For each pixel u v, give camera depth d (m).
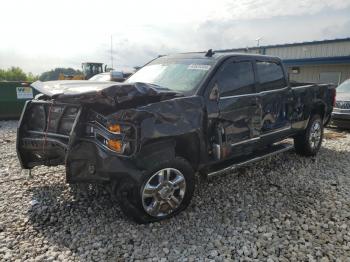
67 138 3.56
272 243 3.11
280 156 6.18
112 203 3.89
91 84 3.51
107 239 3.12
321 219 3.60
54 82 3.85
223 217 3.62
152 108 3.25
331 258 2.88
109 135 3.09
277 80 5.11
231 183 4.66
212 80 3.96
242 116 4.30
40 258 2.80
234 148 4.23
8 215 3.57
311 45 21.59
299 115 5.60
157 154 3.33
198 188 4.45
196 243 3.10
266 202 4.05
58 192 4.21
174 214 3.56
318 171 5.33
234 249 3.01
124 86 3.19
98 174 3.21
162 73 4.54
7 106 11.86
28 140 3.91
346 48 20.11
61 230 3.28
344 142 7.62
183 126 3.47
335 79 20.70
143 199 3.26
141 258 2.84
